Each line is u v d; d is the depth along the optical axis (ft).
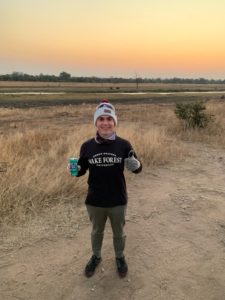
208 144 20.84
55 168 13.00
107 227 9.20
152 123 30.27
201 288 6.90
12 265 7.49
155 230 9.23
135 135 18.69
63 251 8.05
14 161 13.23
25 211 9.74
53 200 10.67
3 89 140.05
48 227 9.11
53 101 75.00
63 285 6.89
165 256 7.97
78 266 7.50
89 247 8.24
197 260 7.86
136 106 56.70
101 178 6.53
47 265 7.51
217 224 9.68
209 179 13.76
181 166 15.55
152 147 16.43
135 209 10.57
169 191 12.21
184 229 9.34
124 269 7.22
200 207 10.82
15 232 8.77
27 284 6.91
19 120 34.99
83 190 11.25
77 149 14.99
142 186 12.67
